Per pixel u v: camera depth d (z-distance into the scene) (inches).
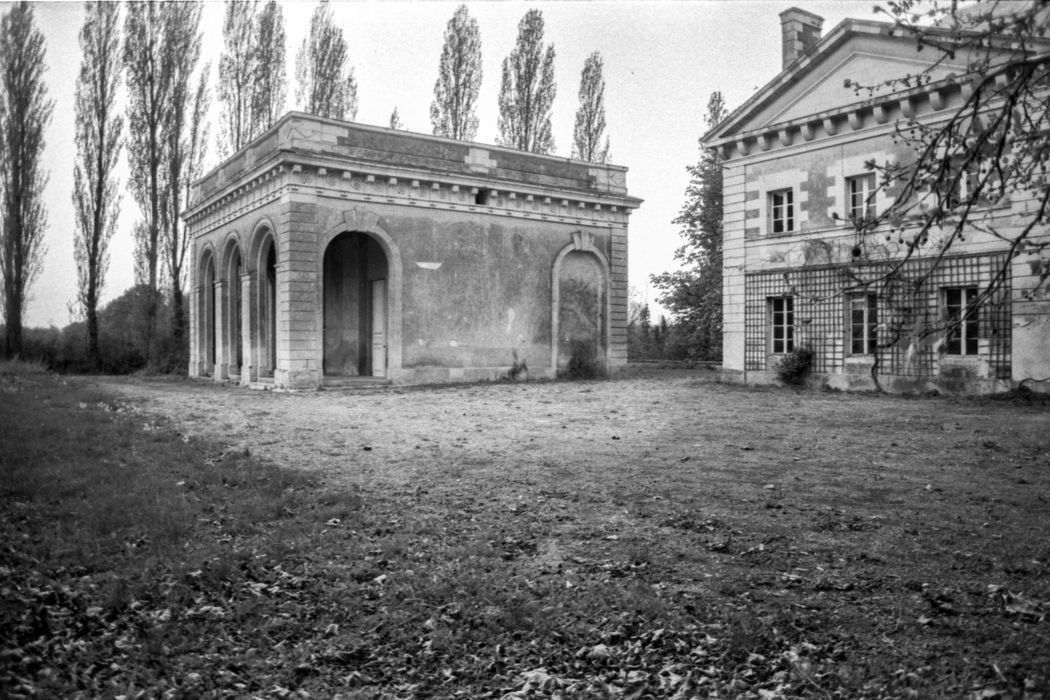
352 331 1096.2
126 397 763.4
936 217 171.8
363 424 551.8
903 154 745.0
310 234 882.8
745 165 893.8
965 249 698.2
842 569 231.6
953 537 259.1
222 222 1095.0
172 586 218.7
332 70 1466.5
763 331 876.6
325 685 172.4
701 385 889.5
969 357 708.0
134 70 1353.3
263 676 175.6
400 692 169.5
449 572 229.8
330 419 582.2
